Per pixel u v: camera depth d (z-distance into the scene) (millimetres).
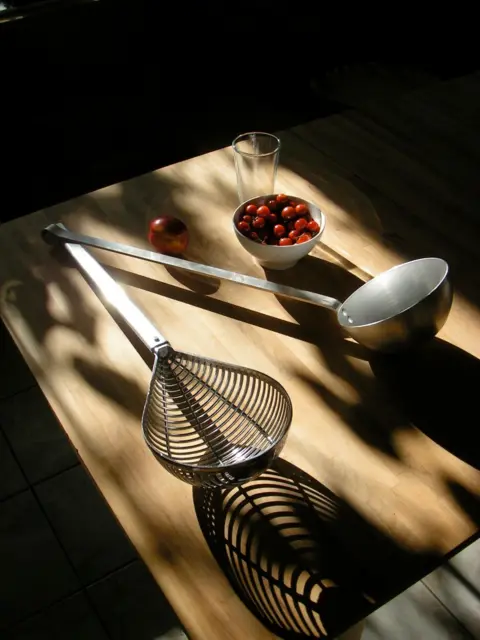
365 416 846
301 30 2086
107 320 985
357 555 715
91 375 907
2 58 1702
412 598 1295
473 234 1109
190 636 664
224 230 1135
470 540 728
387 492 767
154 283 1041
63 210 1188
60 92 1815
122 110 1900
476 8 2139
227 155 1307
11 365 1757
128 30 1837
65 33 1749
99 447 823
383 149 1299
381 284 968
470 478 777
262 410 820
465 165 1257
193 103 2008
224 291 1023
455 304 983
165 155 1929
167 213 1173
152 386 833
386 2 2143
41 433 1610
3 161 1800
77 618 1309
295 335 951
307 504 759
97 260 1086
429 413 847
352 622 669
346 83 1872
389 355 915
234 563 713
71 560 1391
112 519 1452
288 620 667
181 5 1873
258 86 2100
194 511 758
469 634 1249
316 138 1332
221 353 930
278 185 1214
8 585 1355
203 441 802
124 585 1351
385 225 1128
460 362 905
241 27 1994
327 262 1065
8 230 1152
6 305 1014
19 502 1486
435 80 1904
